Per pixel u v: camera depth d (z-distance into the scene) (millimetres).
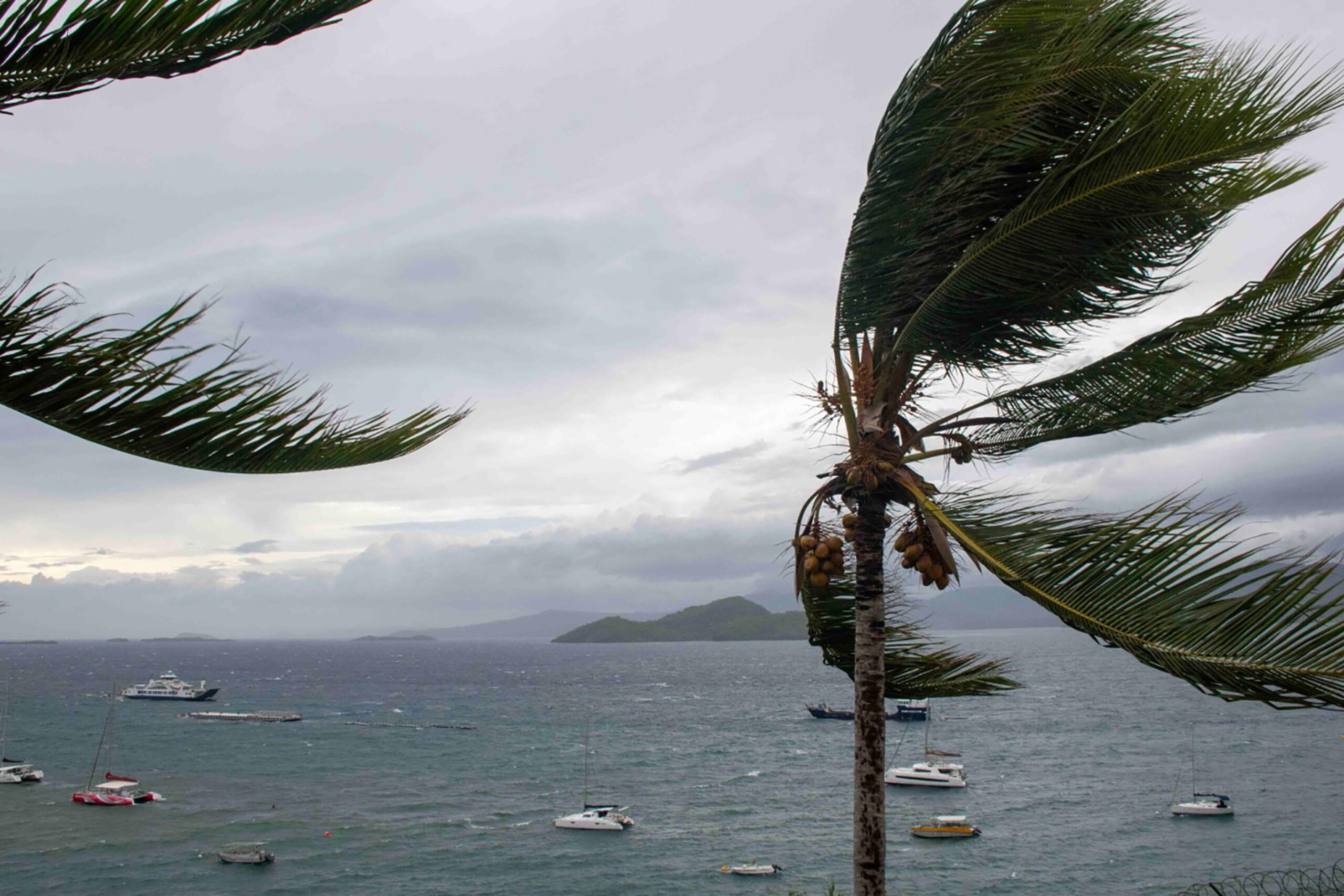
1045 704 150125
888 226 6719
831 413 7781
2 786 80375
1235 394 6020
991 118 6527
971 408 7367
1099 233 5789
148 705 159500
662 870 54438
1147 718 130125
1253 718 127500
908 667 8156
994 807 70188
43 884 51438
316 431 2713
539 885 51688
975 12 6645
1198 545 4434
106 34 2428
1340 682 3773
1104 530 4957
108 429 2471
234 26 2572
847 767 91312
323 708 158500
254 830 64188
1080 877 51094
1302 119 4852
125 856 57062
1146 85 6559
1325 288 5332
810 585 8086
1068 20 6516
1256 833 59875
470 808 72125
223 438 2570
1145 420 6508
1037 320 6641
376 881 52438
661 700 174625
